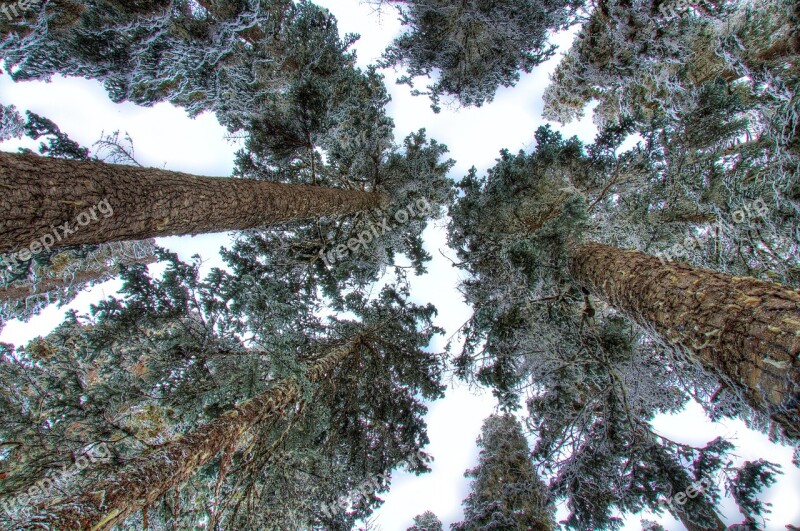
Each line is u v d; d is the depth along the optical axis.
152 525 4.45
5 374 5.51
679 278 2.98
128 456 4.70
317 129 6.80
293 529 5.29
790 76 5.58
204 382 5.11
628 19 7.05
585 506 5.77
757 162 5.39
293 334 5.71
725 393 3.97
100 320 4.64
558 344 5.98
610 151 6.37
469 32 9.26
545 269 4.98
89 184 3.01
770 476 4.68
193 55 7.14
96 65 6.71
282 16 8.07
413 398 7.83
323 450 6.23
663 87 8.72
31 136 4.61
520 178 6.43
